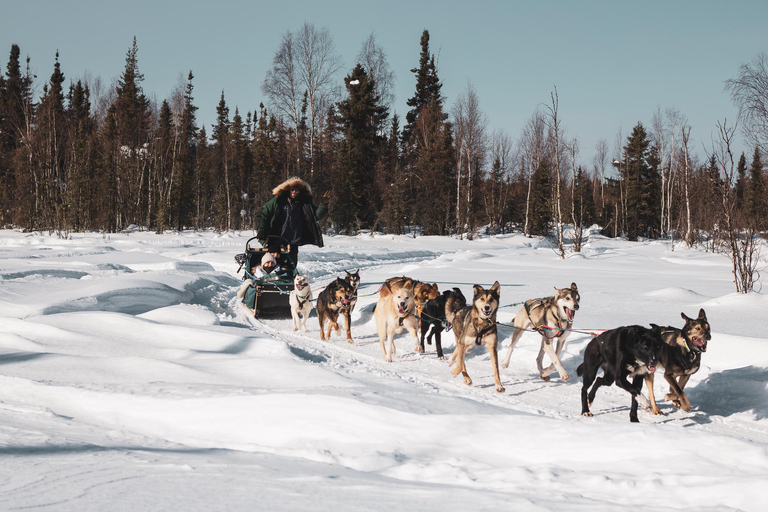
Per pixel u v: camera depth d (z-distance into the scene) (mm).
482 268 23641
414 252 34219
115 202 47281
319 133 51906
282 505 3031
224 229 52531
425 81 63656
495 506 3135
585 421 4758
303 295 11438
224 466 3809
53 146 45312
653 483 3490
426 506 3104
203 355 7695
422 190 52188
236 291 15898
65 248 27281
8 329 9062
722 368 7652
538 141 58031
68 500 3006
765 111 22719
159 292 12930
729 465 3748
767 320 10398
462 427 4723
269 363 7086
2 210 49906
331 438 4711
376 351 9773
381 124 58219
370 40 54562
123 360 7176
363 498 3205
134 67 64938
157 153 51062
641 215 67250
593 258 31141
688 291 14172
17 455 3902
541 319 7906
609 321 10461
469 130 51531
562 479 3705
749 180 42531
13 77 59844
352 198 50719
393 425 4793
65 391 5895
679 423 6203
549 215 54750
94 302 11273
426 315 9422
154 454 4098
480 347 9859
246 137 67812
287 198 14250
